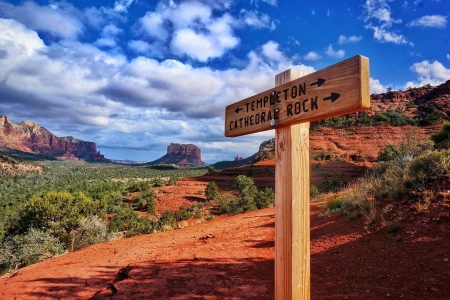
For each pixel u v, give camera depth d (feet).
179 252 23.40
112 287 16.46
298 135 7.57
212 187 177.37
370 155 208.64
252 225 31.73
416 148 31.22
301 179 7.50
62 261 26.14
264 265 17.65
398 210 19.07
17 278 21.39
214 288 14.84
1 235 90.27
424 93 368.48
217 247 23.44
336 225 21.74
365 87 5.59
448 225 15.37
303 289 7.29
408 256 14.11
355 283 13.06
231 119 10.07
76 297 16.11
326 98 6.33
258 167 248.11
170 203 180.34
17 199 234.79
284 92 7.63
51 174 609.42
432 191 19.36
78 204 106.01
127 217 138.00
